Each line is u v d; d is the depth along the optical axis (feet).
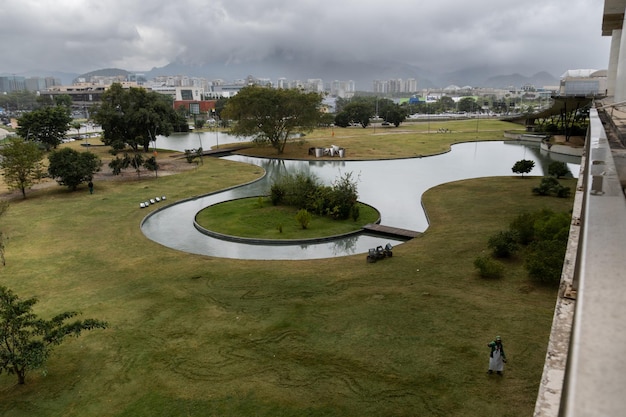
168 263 82.12
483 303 60.64
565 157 210.59
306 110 223.30
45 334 47.03
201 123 397.60
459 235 92.27
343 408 41.47
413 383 44.52
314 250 93.09
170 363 49.80
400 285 68.39
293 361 49.29
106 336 56.03
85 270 79.20
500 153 228.63
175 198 133.28
